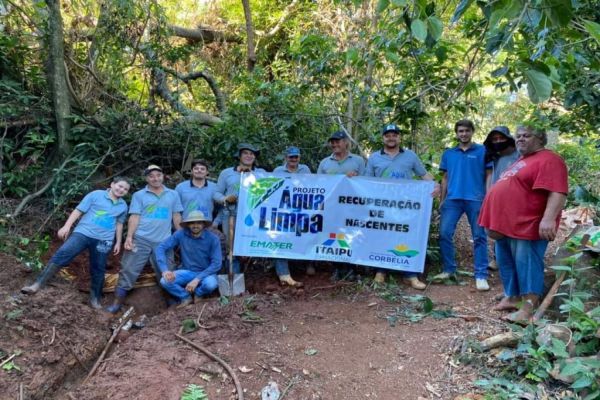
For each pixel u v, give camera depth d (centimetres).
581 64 455
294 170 570
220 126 741
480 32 499
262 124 737
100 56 780
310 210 545
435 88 584
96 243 479
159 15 796
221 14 1205
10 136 700
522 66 252
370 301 486
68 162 676
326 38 726
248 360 376
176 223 532
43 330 406
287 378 352
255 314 458
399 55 607
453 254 526
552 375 320
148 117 764
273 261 584
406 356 376
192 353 389
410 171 545
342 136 556
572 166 923
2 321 396
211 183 574
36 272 507
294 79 800
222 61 1121
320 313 462
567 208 709
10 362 364
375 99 676
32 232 583
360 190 539
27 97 672
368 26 743
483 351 364
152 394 338
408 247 523
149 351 397
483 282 494
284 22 1116
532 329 356
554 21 223
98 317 462
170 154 796
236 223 545
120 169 743
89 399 337
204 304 480
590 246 410
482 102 990
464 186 504
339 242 540
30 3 762
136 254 501
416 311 455
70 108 725
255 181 551
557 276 413
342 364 370
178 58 859
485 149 499
